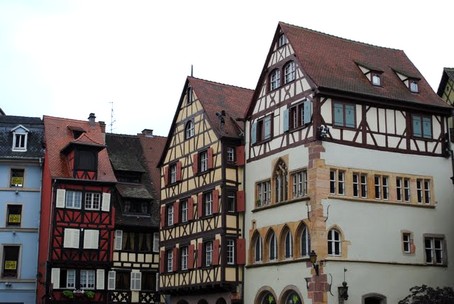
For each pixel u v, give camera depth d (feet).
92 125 143.23
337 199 88.89
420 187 96.73
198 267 109.50
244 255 103.09
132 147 150.82
